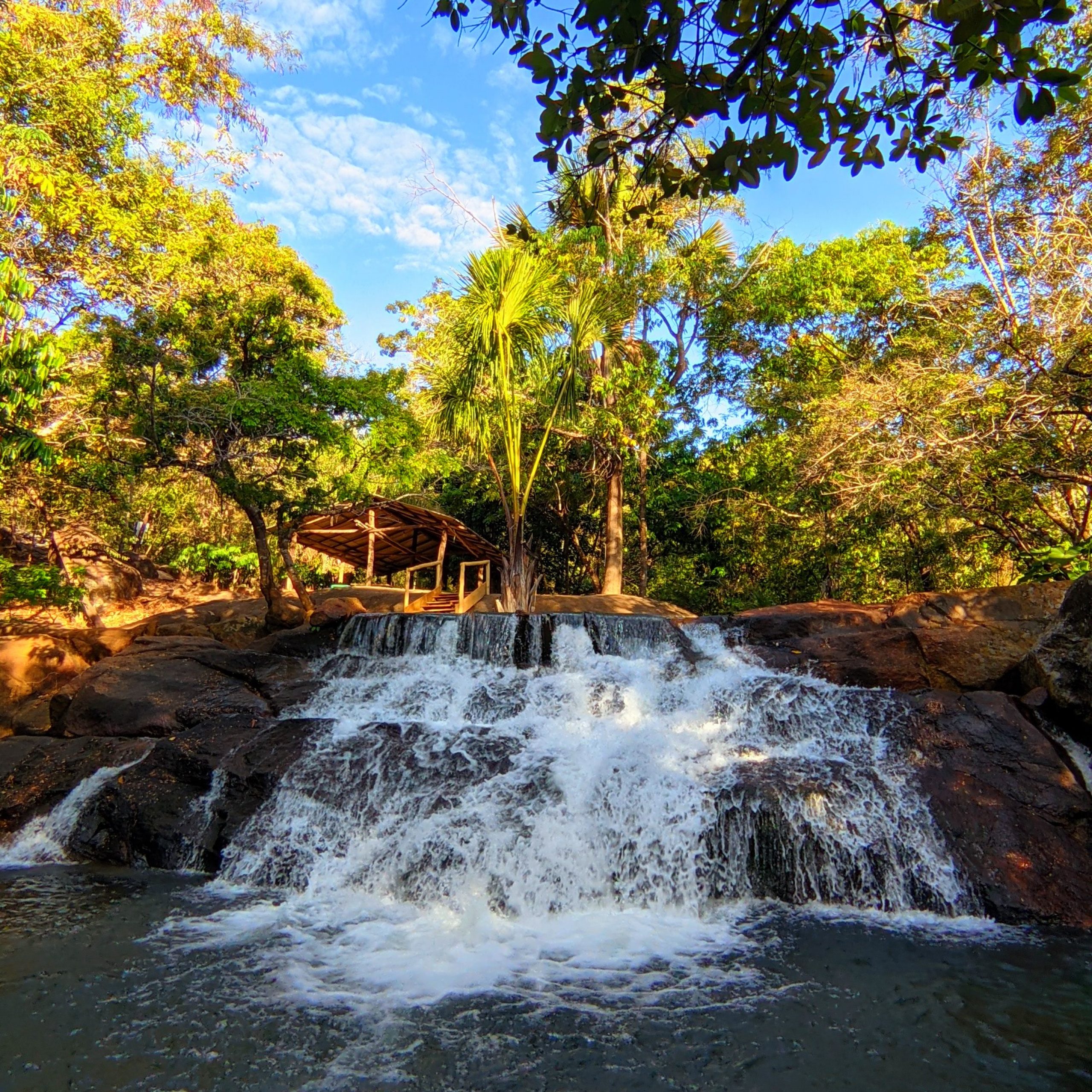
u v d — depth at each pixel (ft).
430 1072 12.38
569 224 56.95
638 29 9.34
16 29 43.70
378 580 81.82
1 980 15.26
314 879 21.59
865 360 52.19
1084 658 24.61
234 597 71.41
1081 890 20.11
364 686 32.04
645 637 36.45
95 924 18.51
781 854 21.15
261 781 24.35
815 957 17.07
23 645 40.52
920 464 39.68
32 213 42.32
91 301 48.60
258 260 54.24
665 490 71.82
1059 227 37.42
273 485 46.34
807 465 45.39
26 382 28.02
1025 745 23.94
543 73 9.88
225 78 51.01
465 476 75.46
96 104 45.27
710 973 16.15
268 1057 12.73
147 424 40.47
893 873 20.68
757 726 27.53
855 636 32.04
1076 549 35.14
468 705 30.25
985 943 17.98
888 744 25.02
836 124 10.25
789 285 55.11
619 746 25.23
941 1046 13.26
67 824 25.48
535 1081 12.15
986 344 39.27
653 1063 12.66
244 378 43.86
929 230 51.85
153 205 48.49
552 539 83.30
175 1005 14.38
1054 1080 12.25
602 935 18.26
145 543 82.17
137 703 30.89
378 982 15.58
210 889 21.56
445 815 22.11
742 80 9.84
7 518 59.16
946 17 8.48
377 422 44.65
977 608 33.12
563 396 46.24
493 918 19.42
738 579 66.80
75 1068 12.28
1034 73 8.83
